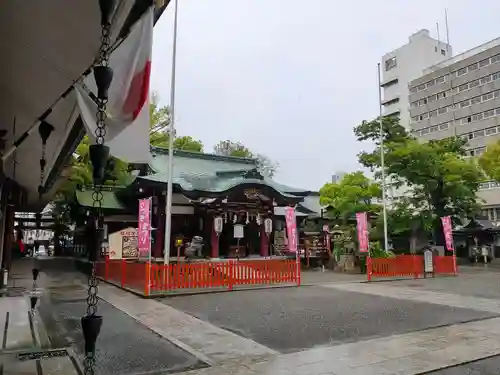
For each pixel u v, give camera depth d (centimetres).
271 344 741
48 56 466
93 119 499
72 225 3241
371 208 2873
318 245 2658
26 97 594
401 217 2966
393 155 2855
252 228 2647
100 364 609
